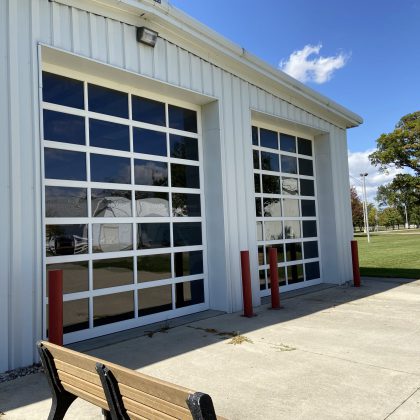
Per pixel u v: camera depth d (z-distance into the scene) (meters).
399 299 7.84
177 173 7.06
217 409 3.36
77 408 3.43
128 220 6.21
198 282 7.19
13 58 4.69
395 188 33.81
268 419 3.16
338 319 6.36
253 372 4.17
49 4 5.10
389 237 41.47
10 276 4.48
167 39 6.54
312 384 3.81
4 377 4.21
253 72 7.99
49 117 5.45
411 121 32.28
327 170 10.50
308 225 10.22
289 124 9.41
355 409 3.28
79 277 5.54
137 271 6.26
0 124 4.53
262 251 8.80
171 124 7.07
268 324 6.15
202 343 5.22
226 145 7.43
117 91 6.32
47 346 2.70
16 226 4.55
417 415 3.15
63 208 5.46
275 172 9.42
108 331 5.78
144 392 1.98
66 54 5.24
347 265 10.58
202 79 7.08
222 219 7.23
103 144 6.04
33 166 4.74
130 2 5.77
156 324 6.29
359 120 11.17
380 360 4.42
